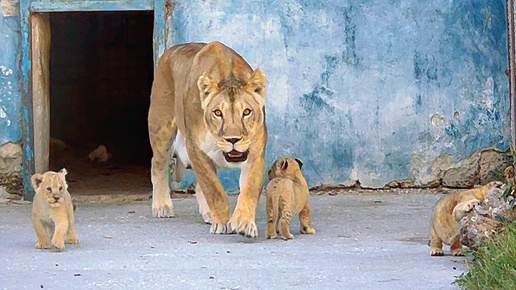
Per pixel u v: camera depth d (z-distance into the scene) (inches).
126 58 847.7
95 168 711.1
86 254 342.0
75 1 518.6
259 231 397.7
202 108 373.7
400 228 402.6
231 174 525.3
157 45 524.1
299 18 527.2
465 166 533.6
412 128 532.4
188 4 524.4
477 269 274.7
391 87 530.9
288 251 344.5
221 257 333.1
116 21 845.2
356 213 451.5
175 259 330.0
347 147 531.2
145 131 845.2
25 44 517.7
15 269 314.3
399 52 530.3
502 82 532.7
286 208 372.8
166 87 434.9
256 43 526.6
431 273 297.4
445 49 531.2
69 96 834.8
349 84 530.6
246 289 280.4
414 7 530.6
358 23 529.7
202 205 429.7
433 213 327.0
